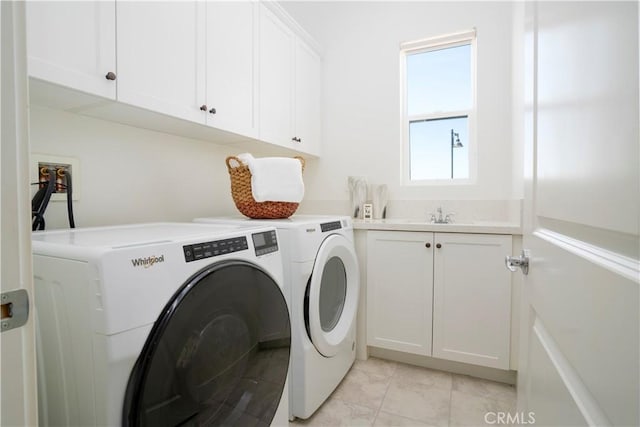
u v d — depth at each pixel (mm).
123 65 1137
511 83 2131
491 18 2209
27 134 400
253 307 952
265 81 1948
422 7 2406
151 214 1599
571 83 543
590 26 469
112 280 607
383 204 2471
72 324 643
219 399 831
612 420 389
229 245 910
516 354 1665
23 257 396
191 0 1428
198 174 1877
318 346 1433
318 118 2648
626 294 364
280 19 2105
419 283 1875
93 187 1348
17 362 390
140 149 1550
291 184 1627
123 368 610
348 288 1824
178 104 1357
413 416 1484
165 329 668
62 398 667
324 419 1461
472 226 1739
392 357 2029
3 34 381
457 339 1793
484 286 1729
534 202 818
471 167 2340
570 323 542
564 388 561
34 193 1156
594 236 463
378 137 2545
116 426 603
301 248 1367
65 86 972
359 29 2604
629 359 355
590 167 466
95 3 1053
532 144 838
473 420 1457
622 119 378
